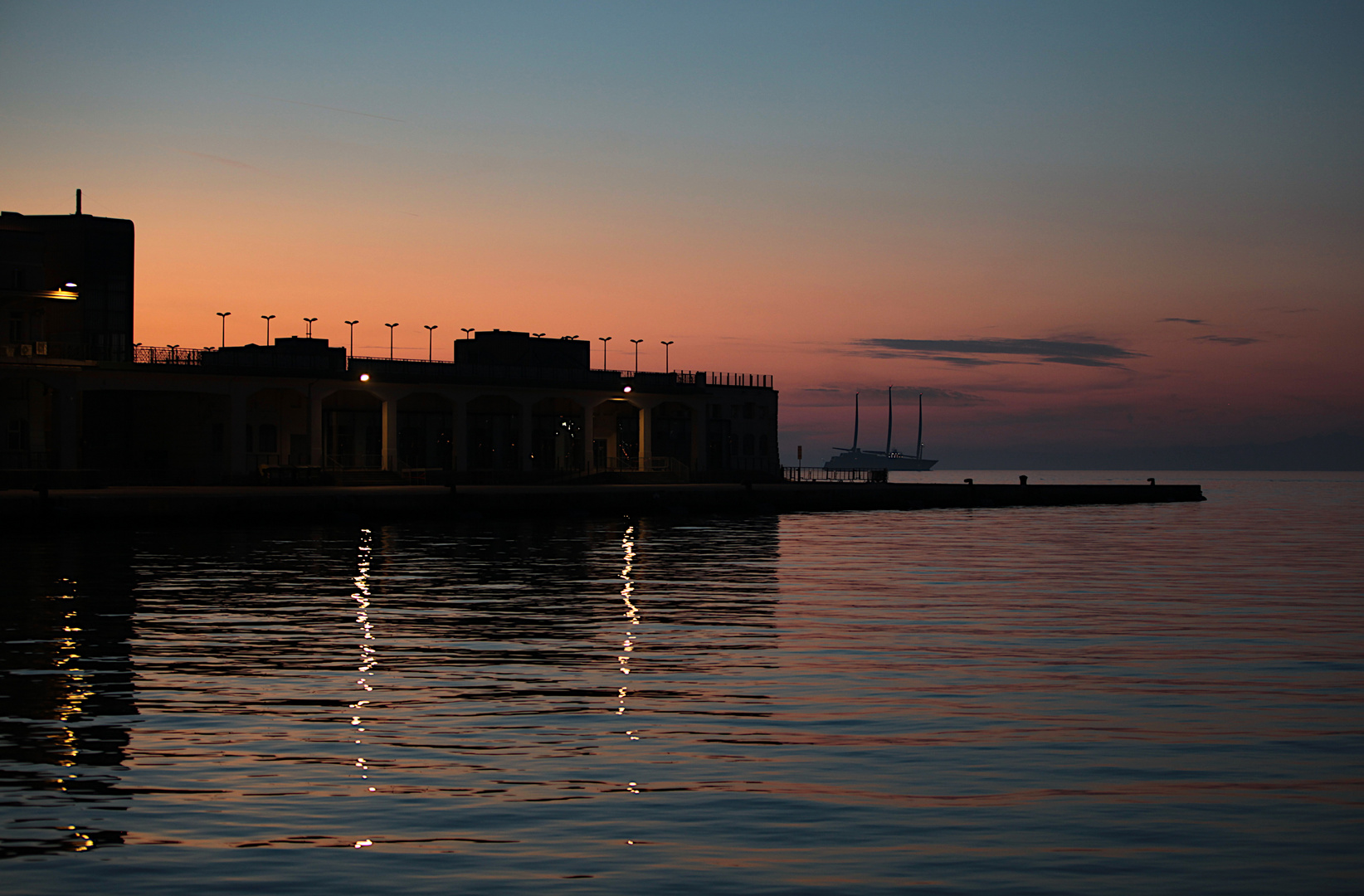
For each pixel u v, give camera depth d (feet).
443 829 46.42
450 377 337.93
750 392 424.05
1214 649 92.94
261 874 41.37
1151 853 44.21
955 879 41.47
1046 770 55.36
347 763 55.83
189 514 229.66
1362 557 197.98
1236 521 335.88
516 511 279.49
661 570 159.53
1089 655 89.20
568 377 370.32
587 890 40.22
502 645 92.48
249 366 301.02
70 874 41.22
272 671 79.87
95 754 56.95
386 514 256.73
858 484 433.89
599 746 59.57
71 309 315.78
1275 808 49.67
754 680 77.77
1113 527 295.48
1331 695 73.77
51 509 212.84
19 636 94.53
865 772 54.85
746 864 42.75
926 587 141.59
